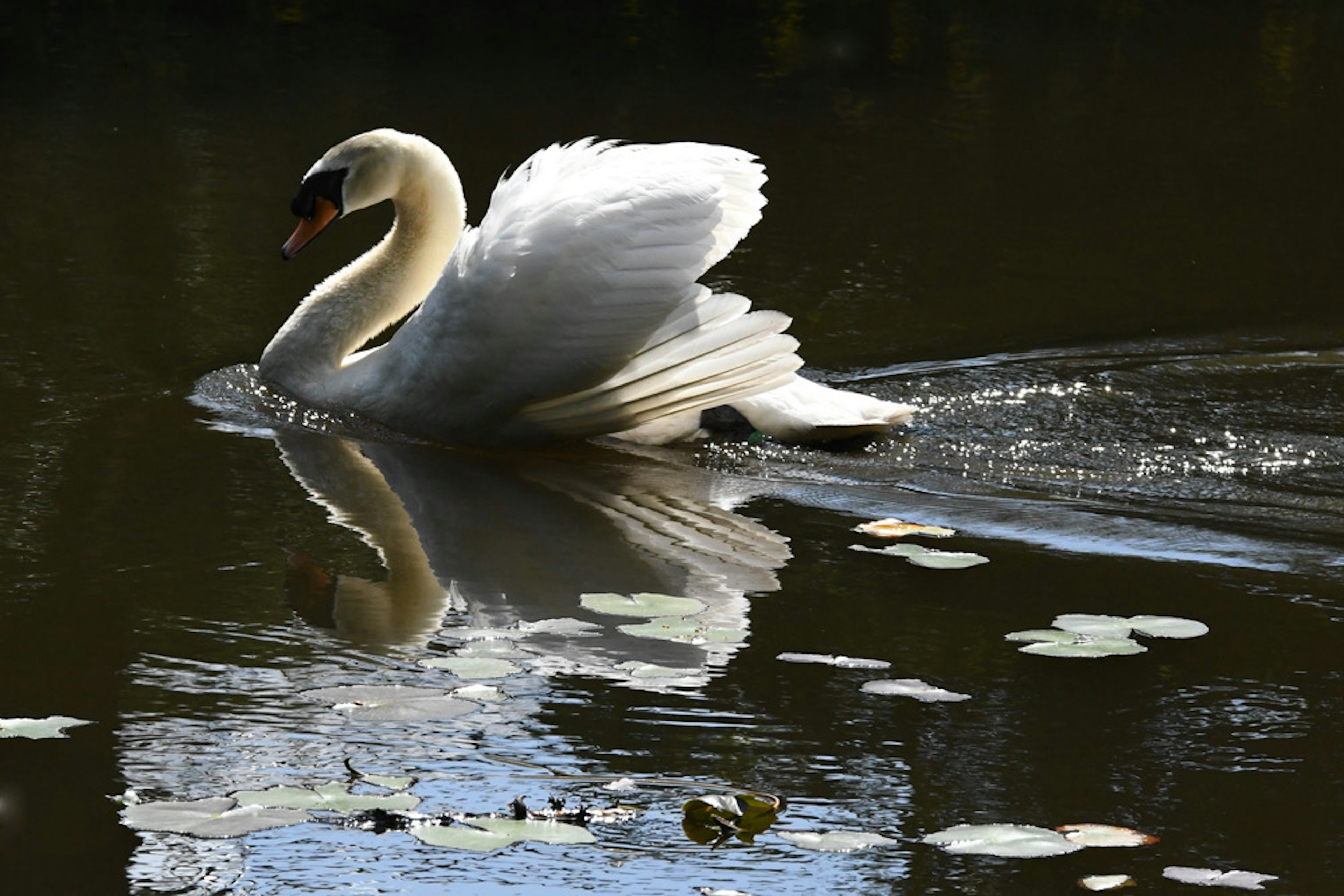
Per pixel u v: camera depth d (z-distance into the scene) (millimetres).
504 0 33375
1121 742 7672
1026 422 12500
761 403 12055
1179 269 17109
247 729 7672
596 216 11484
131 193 19203
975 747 7602
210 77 26422
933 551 9992
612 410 11719
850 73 27875
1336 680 8359
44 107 23953
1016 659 8562
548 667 8375
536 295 11477
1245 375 13641
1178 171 21562
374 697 7977
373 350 12930
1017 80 27484
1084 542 10242
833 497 11078
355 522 10414
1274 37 31688
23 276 15844
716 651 8594
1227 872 6551
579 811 7004
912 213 19188
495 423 11984
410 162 13414
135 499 10695
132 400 12695
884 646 8680
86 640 8594
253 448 11812
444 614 9023
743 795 7098
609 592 9359
